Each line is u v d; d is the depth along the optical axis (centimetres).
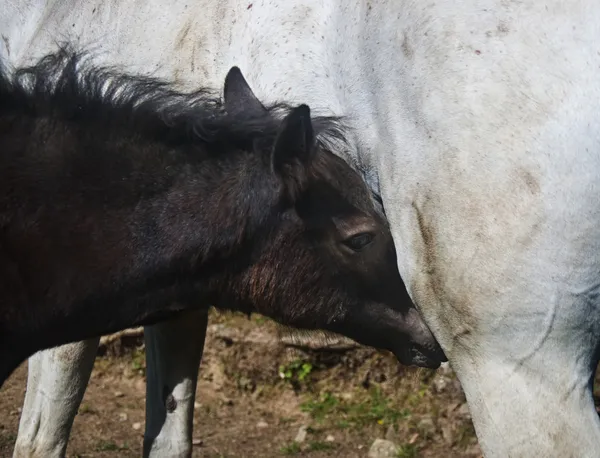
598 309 310
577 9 308
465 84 316
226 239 353
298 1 368
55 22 437
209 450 573
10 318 349
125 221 350
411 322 373
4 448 566
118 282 352
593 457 307
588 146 304
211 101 369
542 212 305
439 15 322
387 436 581
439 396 595
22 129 350
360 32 344
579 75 305
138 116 354
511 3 315
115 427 599
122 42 416
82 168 348
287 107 360
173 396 451
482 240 313
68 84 354
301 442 581
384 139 339
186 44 400
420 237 329
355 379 623
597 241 304
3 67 371
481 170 313
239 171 355
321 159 354
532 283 308
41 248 346
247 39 383
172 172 354
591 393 316
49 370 436
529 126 308
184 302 364
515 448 314
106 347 660
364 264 361
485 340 318
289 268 362
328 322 374
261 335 630
